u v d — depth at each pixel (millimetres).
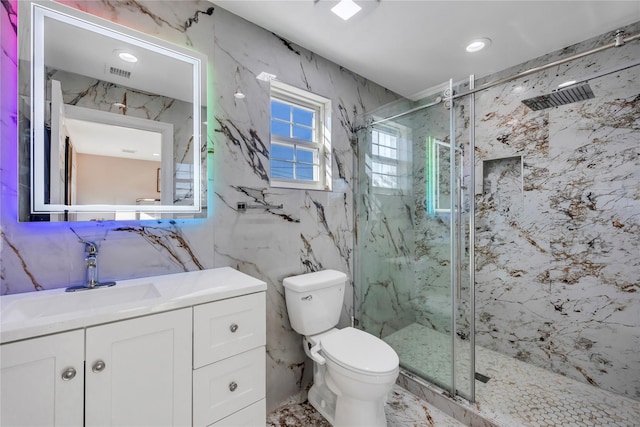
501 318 2287
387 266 2320
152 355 947
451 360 1809
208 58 1524
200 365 1050
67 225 1160
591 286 1854
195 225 1474
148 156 1343
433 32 1786
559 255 1991
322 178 2148
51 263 1126
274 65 1795
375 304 2344
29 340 759
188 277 1326
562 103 1928
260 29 1733
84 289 1112
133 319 911
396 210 2217
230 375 1127
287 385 1804
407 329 2160
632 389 1699
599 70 1805
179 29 1434
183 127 1431
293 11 1599
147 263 1335
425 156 2027
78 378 824
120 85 1279
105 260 1234
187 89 1445
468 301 1775
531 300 2127
